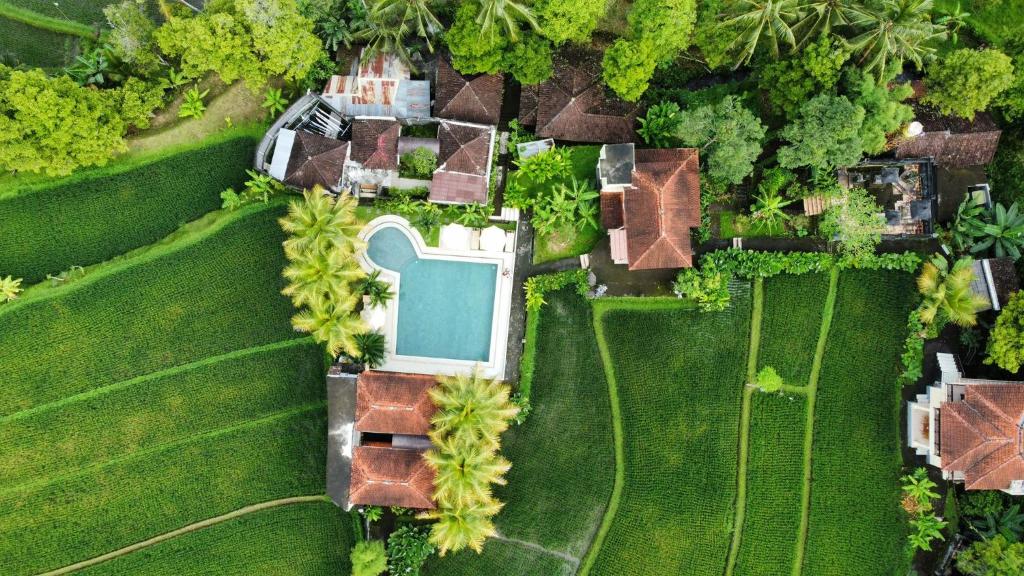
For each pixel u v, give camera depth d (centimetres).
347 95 3947
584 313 4047
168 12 3800
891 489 4022
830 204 3875
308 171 3816
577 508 4050
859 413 4047
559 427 4047
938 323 3931
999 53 3534
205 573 4019
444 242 3988
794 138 3672
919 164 3925
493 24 3547
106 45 3844
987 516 3825
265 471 4050
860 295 4047
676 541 4053
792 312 4053
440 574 3991
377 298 3838
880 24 3456
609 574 4038
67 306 4012
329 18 3878
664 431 4072
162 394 4038
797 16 3556
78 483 4003
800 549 4047
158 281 4047
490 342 4016
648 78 3800
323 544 4028
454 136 3825
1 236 4012
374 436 3922
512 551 4031
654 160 3772
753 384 4069
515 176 4003
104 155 3803
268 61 3709
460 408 3431
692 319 4062
